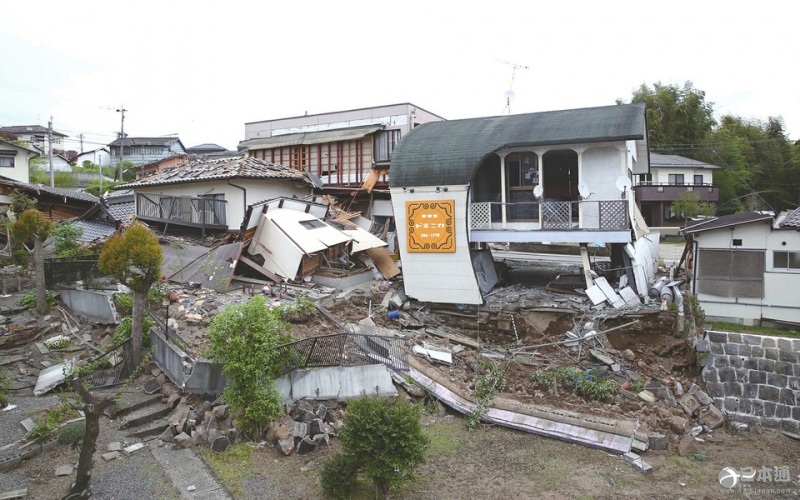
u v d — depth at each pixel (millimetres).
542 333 15555
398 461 8227
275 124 35562
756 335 13609
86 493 7969
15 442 9359
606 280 16922
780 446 11695
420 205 16750
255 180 21797
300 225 18484
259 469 9414
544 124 16781
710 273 17297
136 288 11969
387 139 29203
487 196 19109
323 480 8664
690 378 13789
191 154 51812
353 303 16688
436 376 13172
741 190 41250
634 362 14055
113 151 58094
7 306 14484
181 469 9180
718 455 11148
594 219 16531
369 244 20266
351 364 12250
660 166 38094
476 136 17047
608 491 9484
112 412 10547
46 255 18000
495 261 20969
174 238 19766
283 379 11281
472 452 10750
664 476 10117
